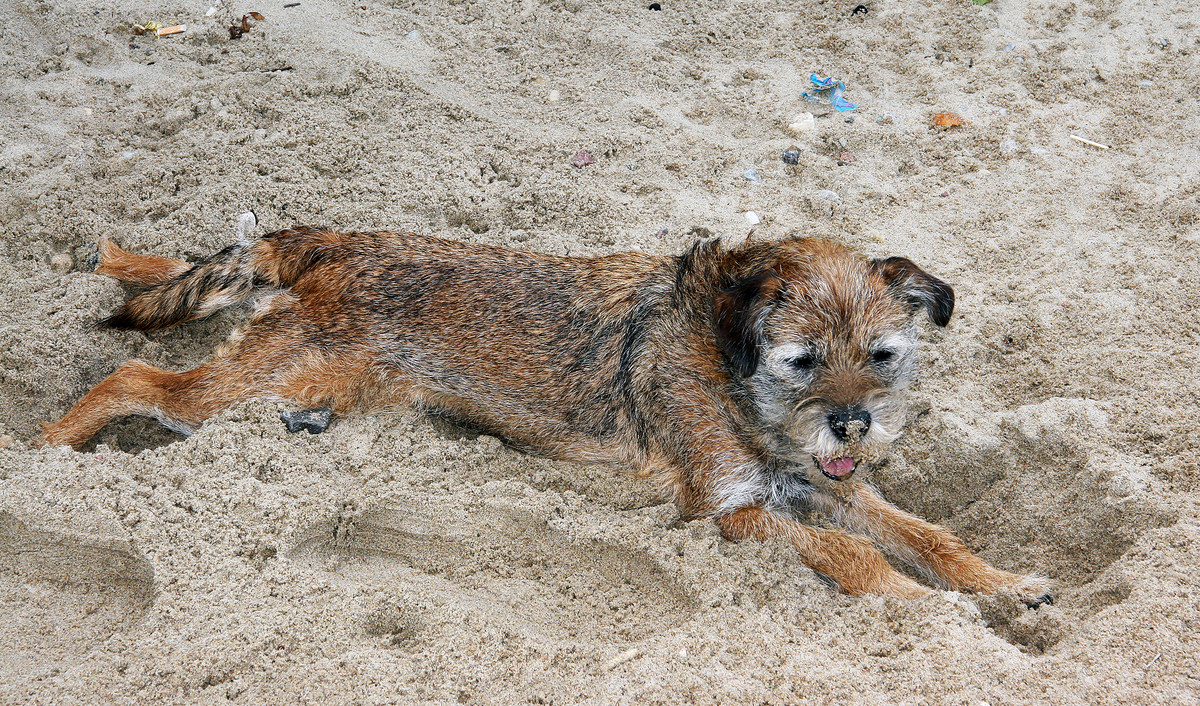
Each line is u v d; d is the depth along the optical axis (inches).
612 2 123.7
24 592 95.1
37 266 106.5
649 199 110.9
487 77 118.0
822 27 122.1
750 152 113.9
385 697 91.4
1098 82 117.6
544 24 121.6
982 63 119.1
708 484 98.3
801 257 96.1
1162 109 115.5
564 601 95.7
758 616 93.8
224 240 107.9
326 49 118.7
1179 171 111.7
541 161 112.7
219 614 93.3
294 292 100.7
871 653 93.0
